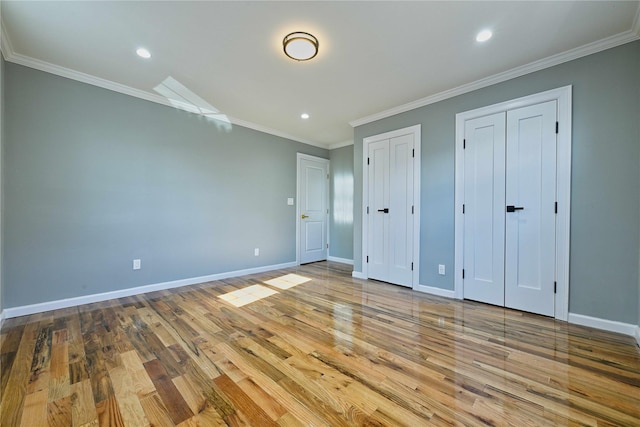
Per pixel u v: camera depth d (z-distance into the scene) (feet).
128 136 9.77
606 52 6.99
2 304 7.42
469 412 4.12
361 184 12.91
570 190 7.48
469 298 9.39
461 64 7.99
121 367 5.29
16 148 7.72
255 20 6.17
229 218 12.78
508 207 8.55
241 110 11.68
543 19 6.11
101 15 6.00
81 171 8.82
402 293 10.32
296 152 15.90
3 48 7.03
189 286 11.22
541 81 7.95
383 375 5.07
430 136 10.39
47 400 4.35
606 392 4.57
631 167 6.73
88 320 7.59
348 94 10.04
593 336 6.64
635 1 5.57
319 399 4.41
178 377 4.99
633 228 6.72
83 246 8.88
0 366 5.31
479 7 5.76
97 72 8.55
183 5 5.71
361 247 12.84
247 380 4.91
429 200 10.40
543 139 7.92
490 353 5.85
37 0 5.53
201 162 11.77
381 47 7.16
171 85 9.38
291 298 9.70
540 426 3.85
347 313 8.22
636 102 6.66
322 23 6.25
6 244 7.60
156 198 10.48
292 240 15.69
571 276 7.48
